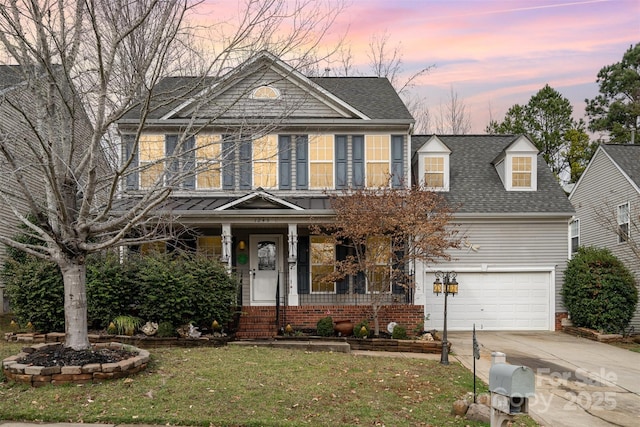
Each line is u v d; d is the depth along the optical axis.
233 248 16.66
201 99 9.86
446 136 21.03
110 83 9.17
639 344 14.83
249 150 16.34
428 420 6.65
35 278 11.94
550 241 17.44
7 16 7.41
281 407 6.88
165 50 7.96
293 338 12.62
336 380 8.41
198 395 7.20
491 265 17.31
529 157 18.17
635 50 40.31
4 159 10.27
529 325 17.34
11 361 7.83
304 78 16.41
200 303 12.40
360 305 15.04
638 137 34.91
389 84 19.95
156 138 15.42
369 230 13.44
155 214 10.70
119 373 7.80
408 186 16.08
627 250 19.41
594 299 15.83
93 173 8.09
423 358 11.52
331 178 16.81
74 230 8.17
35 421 6.27
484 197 17.81
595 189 21.97
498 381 4.84
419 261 14.51
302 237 16.55
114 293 12.19
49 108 8.39
